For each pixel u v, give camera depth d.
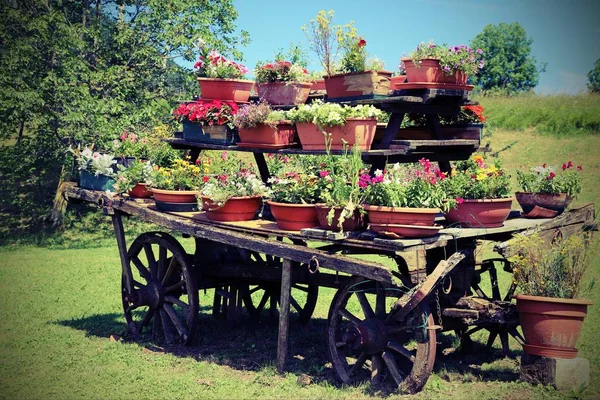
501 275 12.09
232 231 7.31
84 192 9.52
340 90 7.16
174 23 20.83
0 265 15.81
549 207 7.73
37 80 19.80
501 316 6.31
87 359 7.73
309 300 9.22
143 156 9.94
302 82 8.10
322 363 7.39
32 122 20.16
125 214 9.29
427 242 5.83
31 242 20.33
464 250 6.36
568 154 21.25
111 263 15.88
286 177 7.17
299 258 6.48
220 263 8.61
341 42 7.16
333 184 6.43
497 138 24.00
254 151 7.93
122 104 19.97
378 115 6.68
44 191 23.95
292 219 6.77
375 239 5.86
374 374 6.42
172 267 8.47
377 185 5.96
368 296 11.21
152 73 21.98
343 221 6.22
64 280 13.66
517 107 26.58
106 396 6.37
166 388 6.57
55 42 19.48
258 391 6.38
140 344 8.51
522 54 68.56
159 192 8.38
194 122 8.48
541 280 6.08
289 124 7.59
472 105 7.78
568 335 5.91
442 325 6.70
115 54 21.08
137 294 8.80
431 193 5.91
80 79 20.53
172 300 8.46
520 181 8.02
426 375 5.93
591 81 41.81
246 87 8.49
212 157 9.56
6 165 22.75
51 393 6.48
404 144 6.79
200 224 7.71
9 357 7.86
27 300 11.59
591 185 17.91
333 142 6.79
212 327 9.30
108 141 19.44
